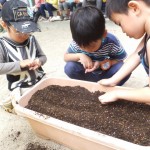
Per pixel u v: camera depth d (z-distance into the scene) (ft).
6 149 3.65
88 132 2.77
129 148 2.46
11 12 3.93
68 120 3.17
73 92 3.74
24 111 3.27
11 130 4.02
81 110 3.35
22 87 4.35
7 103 4.35
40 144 3.67
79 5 10.66
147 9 2.58
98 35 3.49
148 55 2.84
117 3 2.66
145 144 2.69
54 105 3.49
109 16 2.85
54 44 7.86
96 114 3.21
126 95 3.08
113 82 3.65
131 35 2.82
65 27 9.82
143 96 2.93
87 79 4.97
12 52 4.21
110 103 3.38
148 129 2.86
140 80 5.17
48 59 6.65
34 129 3.69
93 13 3.42
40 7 11.39
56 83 4.09
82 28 3.40
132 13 2.62
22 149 3.62
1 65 3.99
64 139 3.36
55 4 11.22
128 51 6.61
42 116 3.13
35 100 3.60
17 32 3.97
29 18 4.07
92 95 3.63
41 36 8.86
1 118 4.34
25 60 4.13
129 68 3.68
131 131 2.86
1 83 5.51
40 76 4.61
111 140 2.60
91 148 3.08
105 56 4.51
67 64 4.83
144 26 2.70
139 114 3.16
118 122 3.02
